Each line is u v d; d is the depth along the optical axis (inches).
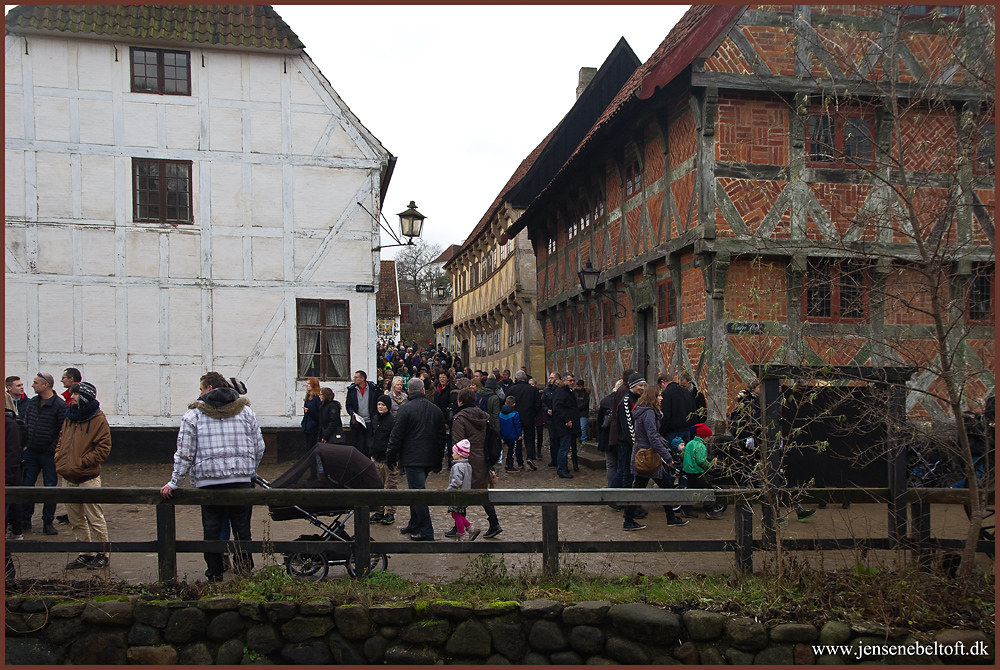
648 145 479.2
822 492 210.5
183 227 503.5
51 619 201.5
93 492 208.7
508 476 449.1
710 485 305.4
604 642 190.5
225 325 507.8
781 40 391.9
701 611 189.8
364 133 531.5
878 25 384.2
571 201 685.9
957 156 204.8
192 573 235.6
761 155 393.1
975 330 387.5
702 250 384.5
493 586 207.8
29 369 480.1
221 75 512.1
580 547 209.2
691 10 472.7
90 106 492.4
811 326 370.0
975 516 200.2
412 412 277.7
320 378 520.7
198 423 217.8
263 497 210.7
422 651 192.9
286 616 196.7
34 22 478.0
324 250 524.1
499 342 1095.0
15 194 480.7
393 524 320.2
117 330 492.1
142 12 499.5
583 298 647.1
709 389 381.7
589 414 589.9
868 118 378.0
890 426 209.3
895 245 373.7
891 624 187.6
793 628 184.2
